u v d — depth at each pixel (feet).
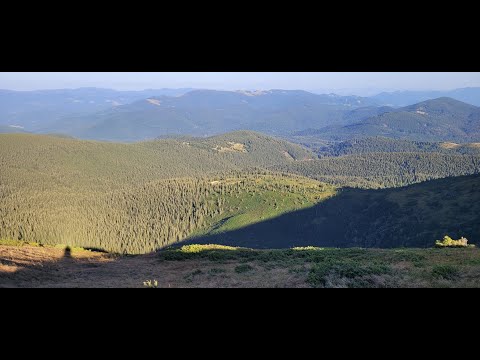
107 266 64.64
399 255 62.28
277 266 59.16
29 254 66.59
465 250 66.39
